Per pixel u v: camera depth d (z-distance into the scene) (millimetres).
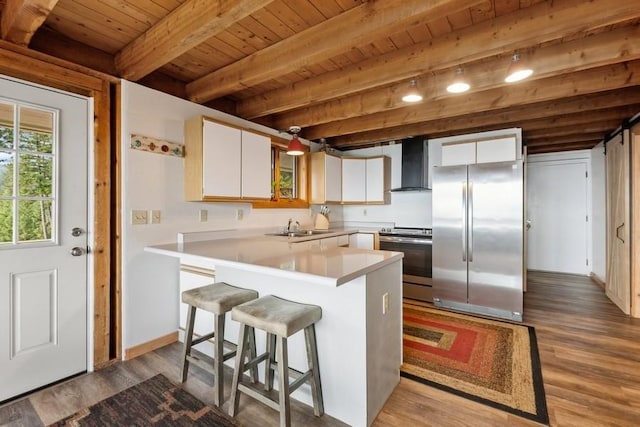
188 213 2863
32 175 2025
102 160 2309
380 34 1806
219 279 2381
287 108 3104
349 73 2588
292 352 2008
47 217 2090
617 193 3779
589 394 1979
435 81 2697
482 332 2967
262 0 1488
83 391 2018
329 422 1766
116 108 2402
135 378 2164
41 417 1771
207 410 1833
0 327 1892
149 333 2559
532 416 1784
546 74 2207
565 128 4008
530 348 2619
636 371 2242
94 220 2275
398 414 1822
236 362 1774
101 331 2318
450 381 2152
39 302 2047
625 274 3463
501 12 1872
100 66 2338
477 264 3520
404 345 2707
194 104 2938
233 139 2949
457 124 3807
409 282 4082
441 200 3740
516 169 3303
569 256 5594
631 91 2881
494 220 3416
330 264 1778
